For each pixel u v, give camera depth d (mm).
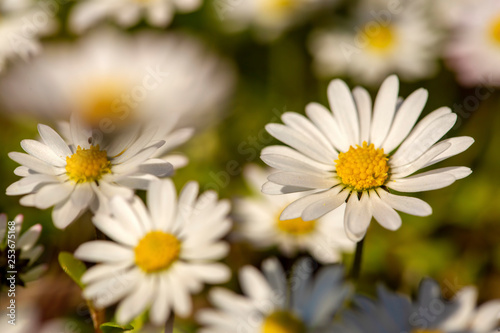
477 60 269
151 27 297
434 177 205
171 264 210
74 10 279
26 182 205
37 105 255
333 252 236
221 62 284
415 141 210
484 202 265
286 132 217
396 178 209
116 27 288
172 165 207
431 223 263
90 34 272
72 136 214
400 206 205
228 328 216
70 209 204
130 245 211
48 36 284
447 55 274
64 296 231
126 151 210
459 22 275
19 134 263
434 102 281
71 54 263
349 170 209
